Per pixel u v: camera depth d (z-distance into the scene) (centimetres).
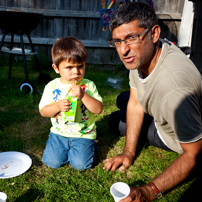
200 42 336
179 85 127
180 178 133
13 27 320
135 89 195
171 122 132
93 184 175
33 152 213
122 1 335
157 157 211
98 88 396
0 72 459
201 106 144
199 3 329
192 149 131
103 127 265
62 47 182
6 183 172
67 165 197
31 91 338
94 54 534
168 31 508
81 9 505
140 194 130
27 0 500
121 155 198
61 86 200
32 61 500
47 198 162
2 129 251
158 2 491
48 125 263
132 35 132
